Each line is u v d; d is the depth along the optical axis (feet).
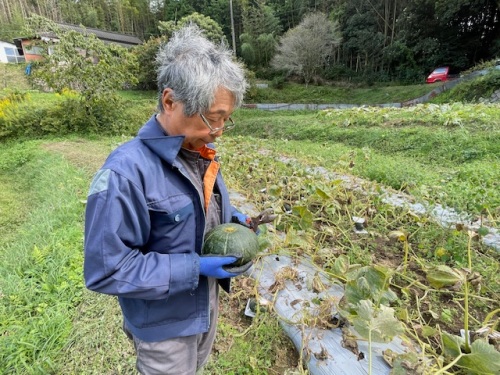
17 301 9.02
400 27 86.43
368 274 5.95
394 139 24.50
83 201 13.04
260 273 7.94
